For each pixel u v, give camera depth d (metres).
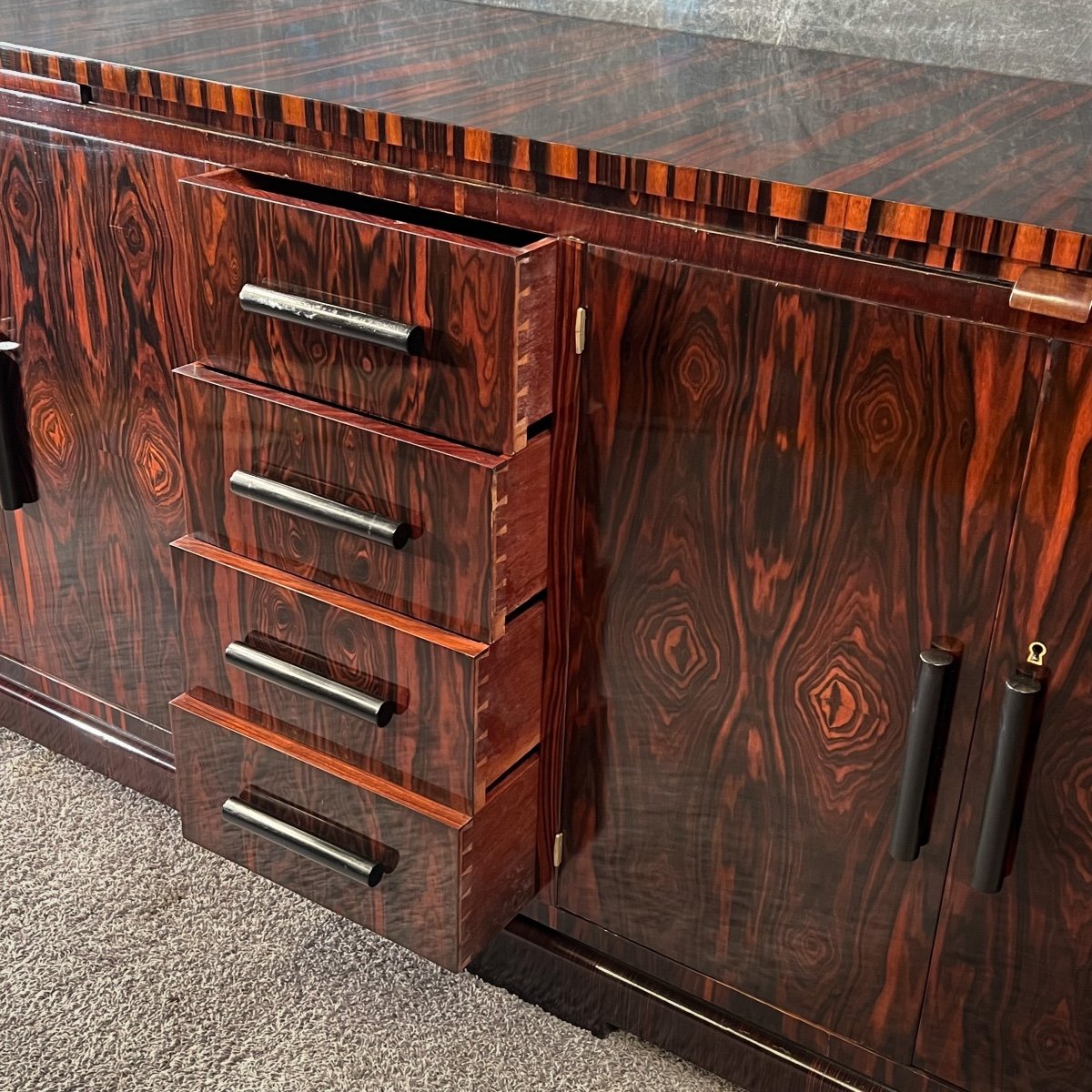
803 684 0.96
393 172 0.97
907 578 0.89
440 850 1.04
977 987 0.99
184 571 1.12
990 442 0.82
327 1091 1.13
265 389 1.03
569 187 0.91
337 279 0.94
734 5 1.27
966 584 0.87
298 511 1.02
